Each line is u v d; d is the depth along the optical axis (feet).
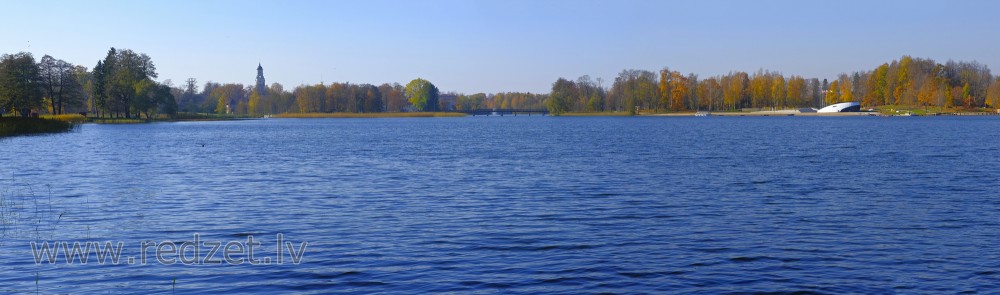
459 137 301.63
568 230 74.64
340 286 54.13
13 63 370.12
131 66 458.09
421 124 549.95
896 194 102.73
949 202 94.43
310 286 54.19
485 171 138.10
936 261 61.41
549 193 103.55
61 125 335.26
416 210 87.86
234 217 82.74
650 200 96.48
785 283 55.01
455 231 74.02
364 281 55.42
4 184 117.19
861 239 70.38
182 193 104.22
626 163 157.38
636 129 397.19
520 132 360.28
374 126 492.13
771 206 91.40
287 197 99.66
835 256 63.31
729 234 72.84
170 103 521.24
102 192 105.60
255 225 77.77
